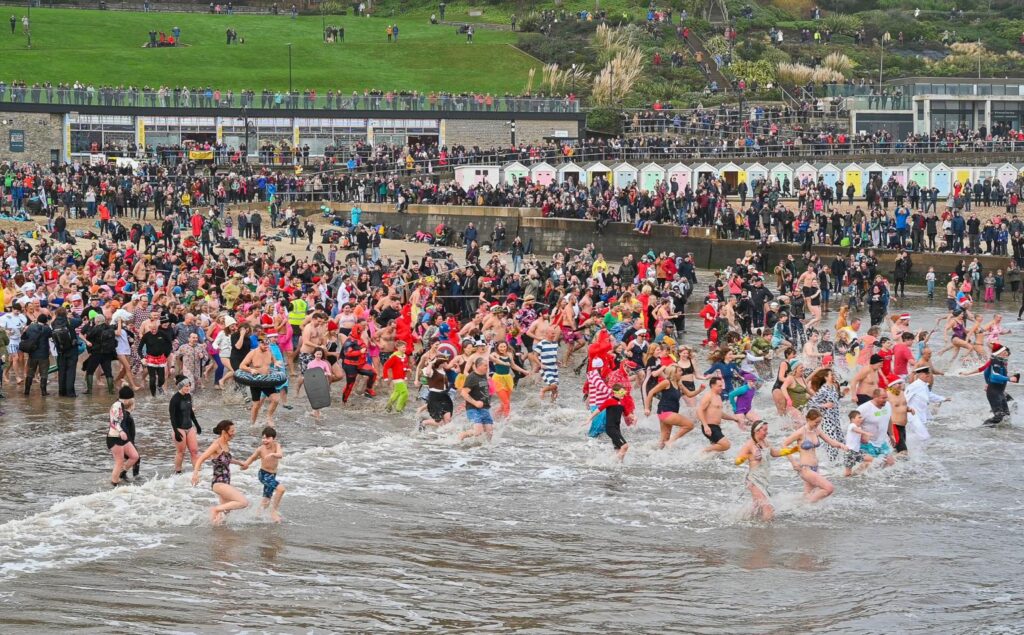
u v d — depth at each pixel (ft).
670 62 384.06
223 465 61.87
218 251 180.45
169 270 138.10
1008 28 455.63
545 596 52.47
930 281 174.29
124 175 206.39
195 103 271.28
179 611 49.16
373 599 51.55
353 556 57.36
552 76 353.10
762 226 198.39
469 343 90.68
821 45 422.41
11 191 189.67
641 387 96.58
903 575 55.42
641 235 195.83
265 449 62.39
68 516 61.67
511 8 458.50
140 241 183.73
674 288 140.05
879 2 488.44
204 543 58.44
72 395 93.30
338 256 184.44
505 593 52.80
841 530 62.54
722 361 84.64
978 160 262.26
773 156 258.78
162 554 56.54
